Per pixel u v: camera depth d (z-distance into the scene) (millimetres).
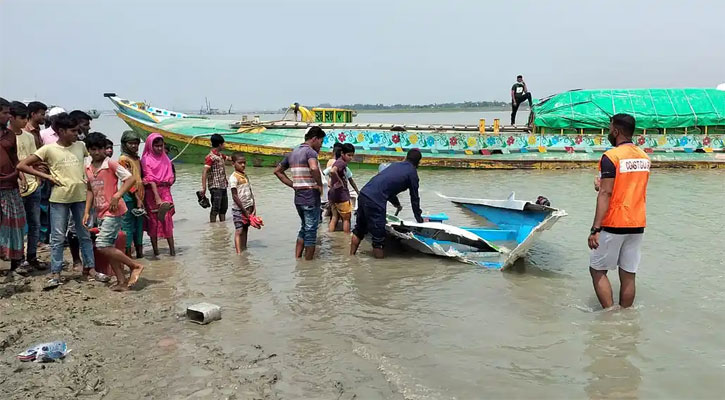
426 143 19562
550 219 6844
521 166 19297
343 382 4148
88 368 4301
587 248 8133
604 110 19578
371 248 8414
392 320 5406
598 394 3994
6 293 5988
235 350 4699
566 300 5949
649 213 10695
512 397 3955
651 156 19312
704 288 6242
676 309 5605
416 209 8188
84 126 7012
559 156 19375
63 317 5379
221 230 9727
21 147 6930
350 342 4883
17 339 4875
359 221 7801
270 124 21141
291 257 7840
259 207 11977
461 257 7551
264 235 9289
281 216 10930
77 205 6414
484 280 6684
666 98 19891
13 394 3896
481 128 20047
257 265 7398
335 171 9156
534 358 4566
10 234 6598
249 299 6023
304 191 7520
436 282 6625
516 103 22219
